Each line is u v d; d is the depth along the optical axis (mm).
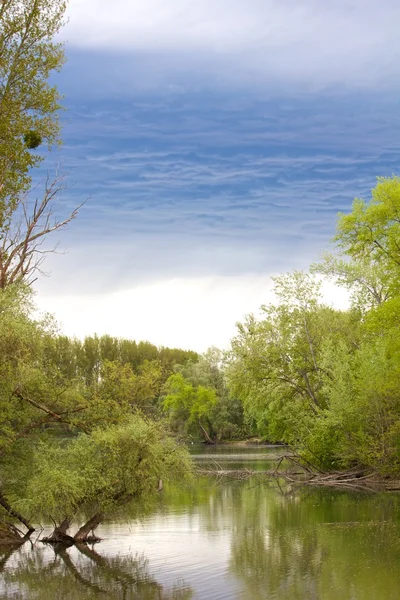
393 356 45031
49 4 27391
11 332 23406
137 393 27375
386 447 46188
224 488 45781
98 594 19000
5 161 26672
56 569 22141
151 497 26234
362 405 47438
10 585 20156
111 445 24672
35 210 27734
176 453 26156
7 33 27016
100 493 25156
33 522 28594
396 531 27141
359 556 22594
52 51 27828
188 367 111812
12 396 25406
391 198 42844
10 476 25938
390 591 18219
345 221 45438
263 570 21125
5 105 26531
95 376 27812
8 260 26625
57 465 24547
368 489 44000
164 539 27031
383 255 45688
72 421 26922
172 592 18938
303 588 18844
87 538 26984
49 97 27844
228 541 26234
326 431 48094
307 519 31172
